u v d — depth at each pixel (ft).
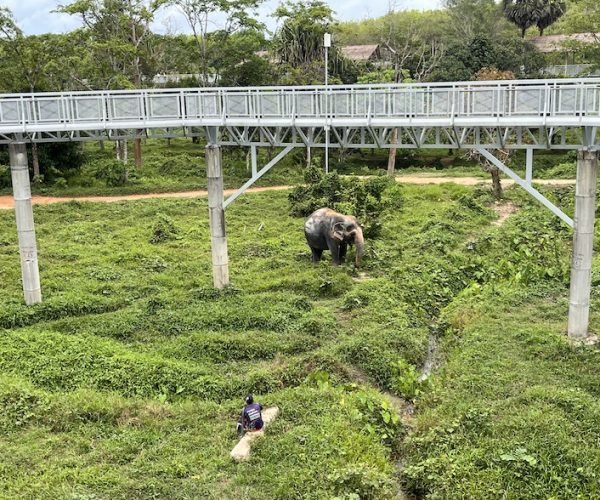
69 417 48.24
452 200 129.18
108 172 154.20
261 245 96.12
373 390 53.31
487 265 85.97
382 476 40.96
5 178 150.41
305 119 68.44
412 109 63.82
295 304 71.77
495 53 189.37
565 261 83.51
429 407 50.72
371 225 100.42
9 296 75.87
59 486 40.09
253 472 41.57
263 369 56.95
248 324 66.69
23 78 146.10
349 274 83.30
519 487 39.47
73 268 87.30
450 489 40.19
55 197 142.41
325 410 48.26
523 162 174.50
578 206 58.75
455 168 176.35
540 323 64.08
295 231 107.34
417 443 45.57
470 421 45.96
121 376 54.95
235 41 163.12
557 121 57.16
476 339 60.90
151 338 64.39
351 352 58.70
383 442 46.73
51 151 155.43
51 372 55.67
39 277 79.41
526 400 48.16
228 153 181.68
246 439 45.01
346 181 123.65
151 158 184.75
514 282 77.36
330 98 67.10
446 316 70.13
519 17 239.50
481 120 60.44
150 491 39.81
